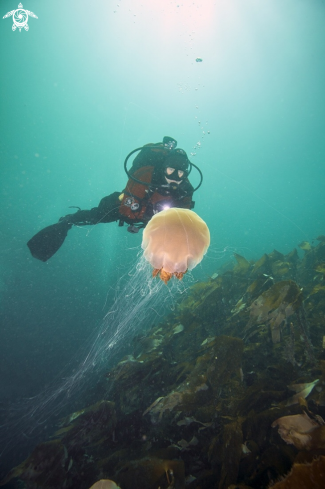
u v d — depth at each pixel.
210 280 4.94
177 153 2.77
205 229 1.69
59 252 14.34
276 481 1.26
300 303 2.49
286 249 21.98
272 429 1.83
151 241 1.59
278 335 2.54
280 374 2.35
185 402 2.25
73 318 9.08
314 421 1.62
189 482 1.87
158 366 2.98
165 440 2.22
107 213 3.74
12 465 4.03
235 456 1.72
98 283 11.74
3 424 4.93
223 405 2.23
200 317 3.83
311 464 1.20
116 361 5.60
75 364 6.63
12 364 6.82
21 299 9.80
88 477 2.09
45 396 5.52
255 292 3.49
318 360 2.33
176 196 2.86
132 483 1.79
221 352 2.41
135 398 2.73
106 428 2.47
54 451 2.19
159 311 6.77
